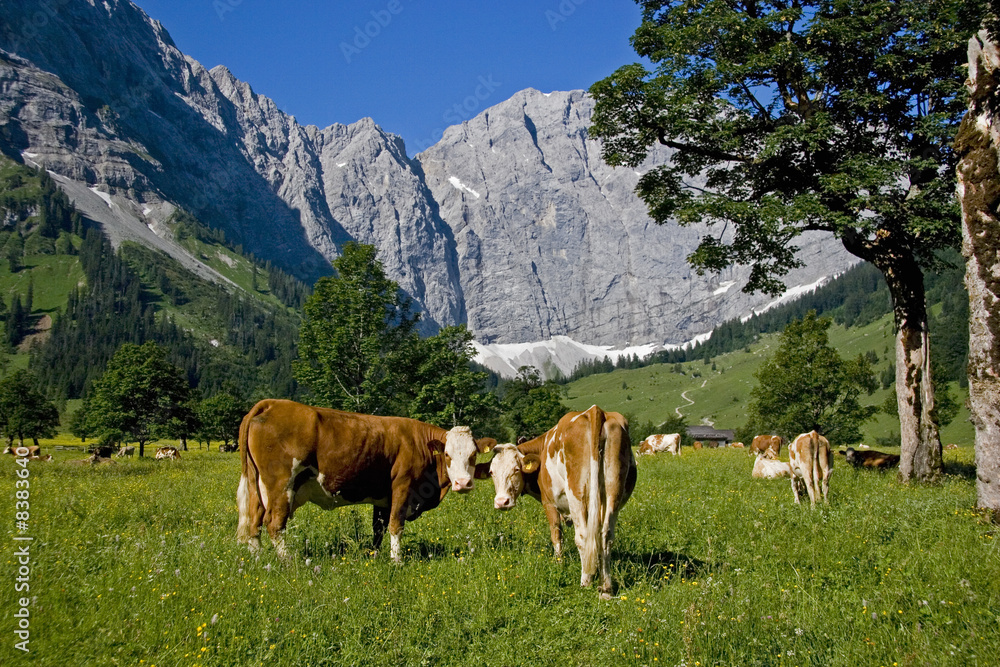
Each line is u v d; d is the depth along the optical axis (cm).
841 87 1752
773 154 1747
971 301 1072
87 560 774
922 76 1647
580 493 717
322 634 568
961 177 1076
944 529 892
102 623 568
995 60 1017
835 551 787
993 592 614
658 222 2039
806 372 4081
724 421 17175
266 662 520
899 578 673
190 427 6156
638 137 1988
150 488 1700
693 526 995
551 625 606
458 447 898
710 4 1797
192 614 587
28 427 8219
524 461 883
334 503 883
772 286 1989
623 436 730
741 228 1833
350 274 3512
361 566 746
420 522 1075
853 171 1596
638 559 805
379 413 3500
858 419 4041
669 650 522
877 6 1588
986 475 1032
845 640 538
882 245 1702
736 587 647
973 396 1061
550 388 6612
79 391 16362
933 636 528
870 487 1523
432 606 629
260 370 18712
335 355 3272
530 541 872
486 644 573
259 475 834
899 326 1698
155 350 5656
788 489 1505
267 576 689
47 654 513
